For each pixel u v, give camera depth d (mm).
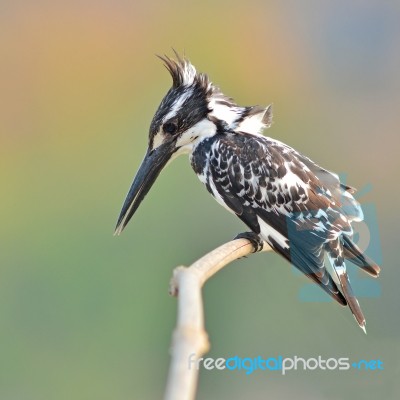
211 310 10078
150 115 15031
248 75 16484
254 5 16844
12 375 11414
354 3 17266
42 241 12438
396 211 13867
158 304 11477
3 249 12398
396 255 12008
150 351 11391
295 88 16484
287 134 15562
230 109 9281
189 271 5406
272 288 9820
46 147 14578
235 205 9008
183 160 11656
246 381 10102
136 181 9281
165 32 16484
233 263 9922
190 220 11586
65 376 11438
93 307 11680
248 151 8969
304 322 9734
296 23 17109
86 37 16188
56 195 13430
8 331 11609
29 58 16094
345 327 9633
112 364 11344
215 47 16594
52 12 16375
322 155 15125
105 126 14992
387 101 16375
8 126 15203
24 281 12023
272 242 8812
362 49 17031
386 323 9570
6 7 16125
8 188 13445
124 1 16562
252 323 9883
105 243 12195
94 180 13758
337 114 15930
